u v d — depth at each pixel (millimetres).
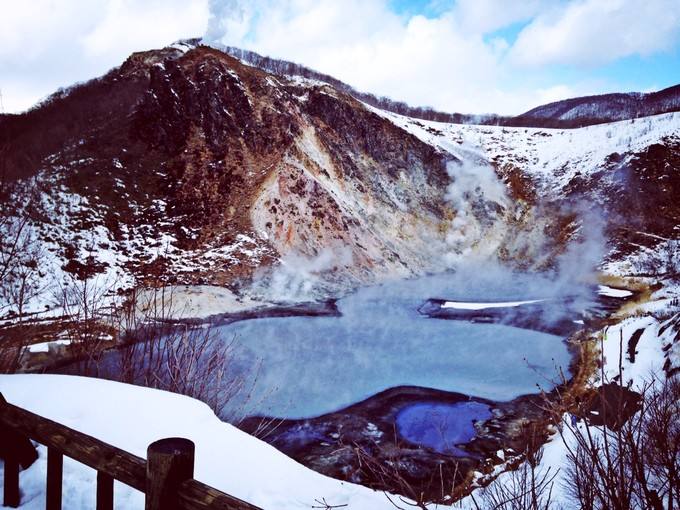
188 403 6477
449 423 17938
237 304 33562
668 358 18484
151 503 2471
